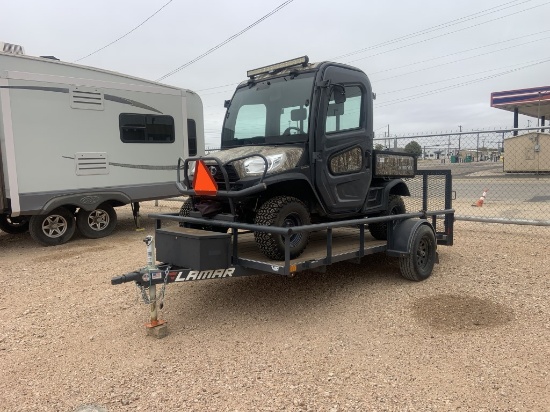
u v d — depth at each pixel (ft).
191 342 12.61
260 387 10.09
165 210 42.65
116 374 10.88
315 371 10.74
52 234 27.07
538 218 31.63
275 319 14.14
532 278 17.28
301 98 15.17
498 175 71.67
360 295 16.12
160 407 9.41
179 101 32.30
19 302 16.49
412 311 14.39
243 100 17.11
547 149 69.10
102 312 15.17
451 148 34.06
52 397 9.93
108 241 28.09
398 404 9.27
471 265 19.47
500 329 12.73
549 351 11.34
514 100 107.04
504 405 9.11
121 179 29.19
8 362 11.71
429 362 11.02
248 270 14.37
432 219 20.56
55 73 26.30
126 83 29.50
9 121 24.02
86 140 27.27
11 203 24.43
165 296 16.51
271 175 13.71
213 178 13.79
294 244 14.35
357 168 16.78
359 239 17.39
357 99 16.92
